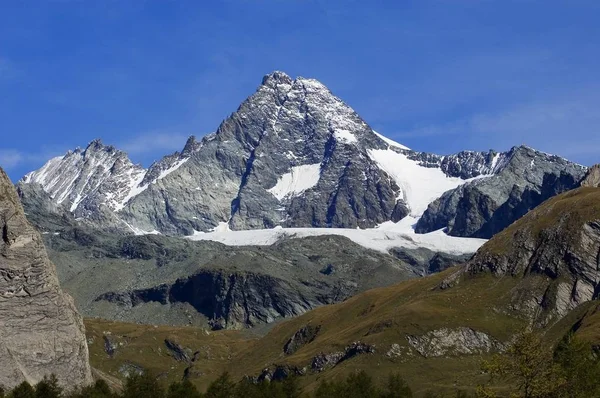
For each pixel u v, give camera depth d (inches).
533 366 6048.2
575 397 6289.4
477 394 6328.7
